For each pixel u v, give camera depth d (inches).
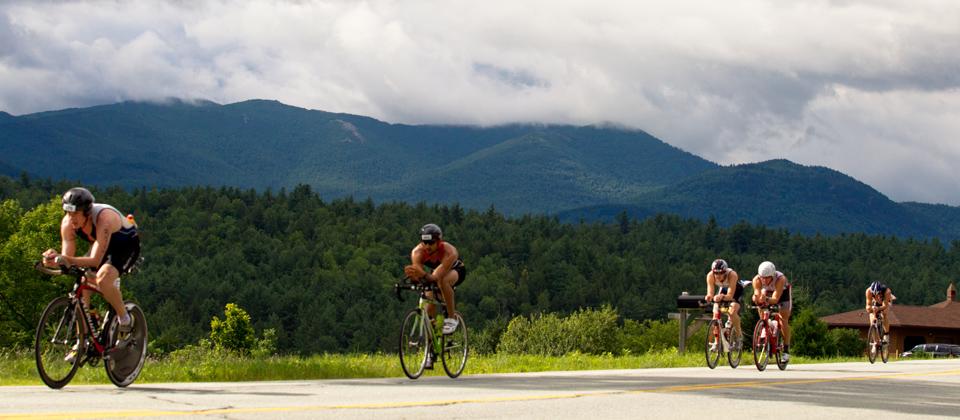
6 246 2694.4
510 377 674.8
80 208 492.7
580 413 436.5
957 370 925.8
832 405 506.3
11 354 668.1
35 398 436.8
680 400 507.5
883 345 1125.1
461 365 663.1
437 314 642.8
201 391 491.8
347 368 724.7
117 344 510.9
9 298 2667.3
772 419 440.1
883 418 454.6
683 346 1270.9
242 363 721.6
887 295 1124.5
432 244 632.4
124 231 506.9
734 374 779.4
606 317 2265.0
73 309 493.7
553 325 2247.8
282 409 408.2
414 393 505.0
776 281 884.6
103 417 366.3
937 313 3875.5
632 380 657.0
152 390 494.3
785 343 902.4
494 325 2915.8
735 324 892.6
